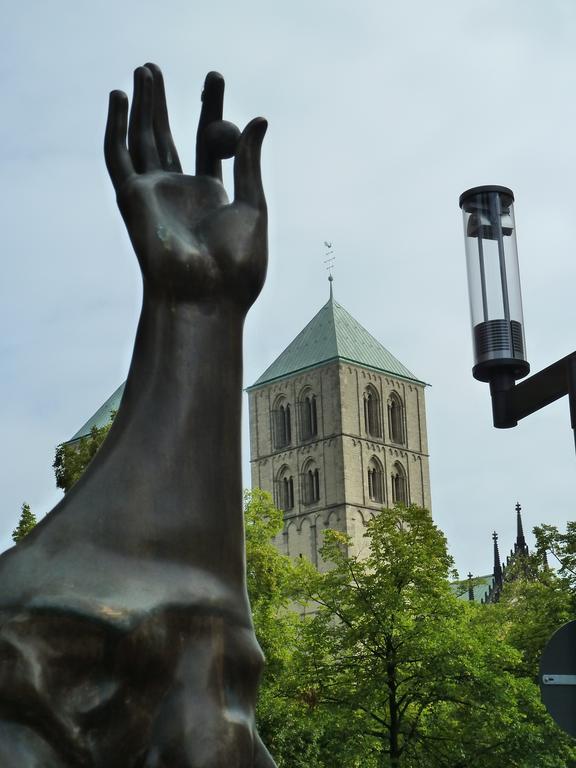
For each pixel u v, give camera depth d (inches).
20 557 129.8
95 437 1036.5
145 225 140.3
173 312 138.6
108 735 125.3
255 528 1253.1
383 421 4490.7
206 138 148.1
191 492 134.3
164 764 125.8
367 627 1125.1
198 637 130.1
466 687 1102.4
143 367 138.5
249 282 141.4
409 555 1165.1
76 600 126.1
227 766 127.3
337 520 4323.3
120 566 129.5
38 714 123.7
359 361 4475.9
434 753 1121.4
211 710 128.1
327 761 1088.8
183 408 136.0
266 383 4564.5
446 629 1130.0
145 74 147.4
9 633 124.9
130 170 145.1
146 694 126.9
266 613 1191.6
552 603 1263.5
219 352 138.6
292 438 4480.8
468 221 260.1
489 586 4220.0
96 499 132.5
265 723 1064.8
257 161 145.3
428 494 4537.4
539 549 1290.6
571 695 230.1
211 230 140.8
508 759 1091.9
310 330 4650.6
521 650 1288.1
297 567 1248.8
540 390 244.1
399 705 1123.3
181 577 131.2
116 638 125.6
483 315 254.1
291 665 1160.8
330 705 1133.1
